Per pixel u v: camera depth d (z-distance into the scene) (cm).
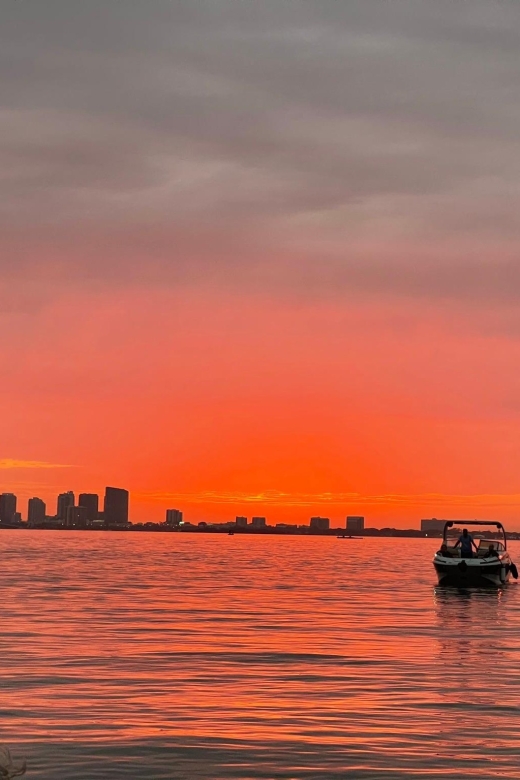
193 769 1395
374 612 3825
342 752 1493
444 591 5200
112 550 14350
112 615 3553
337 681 2119
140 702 1856
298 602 4319
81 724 1659
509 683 2106
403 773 1384
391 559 11594
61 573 6844
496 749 1518
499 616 3688
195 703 1855
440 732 1630
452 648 2697
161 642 2748
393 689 2025
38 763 1415
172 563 9262
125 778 1347
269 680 2122
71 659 2394
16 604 4019
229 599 4459
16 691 1955
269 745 1532
